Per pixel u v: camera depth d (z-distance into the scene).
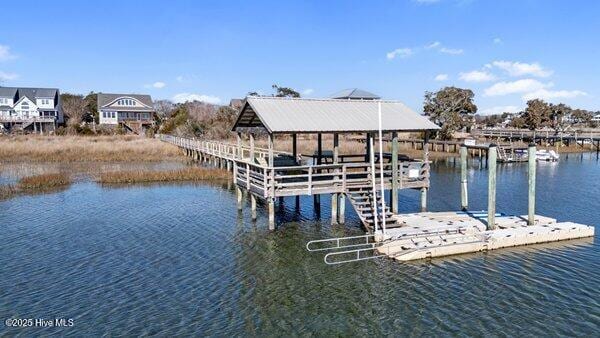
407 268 15.24
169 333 11.25
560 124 76.75
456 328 11.52
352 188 20.08
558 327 11.54
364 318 12.06
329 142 56.44
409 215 20.39
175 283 14.27
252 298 13.24
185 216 22.80
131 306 12.66
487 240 16.73
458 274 14.73
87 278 14.60
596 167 43.72
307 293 13.58
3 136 63.22
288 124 18.94
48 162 44.62
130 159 47.66
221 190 30.36
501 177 36.94
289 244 18.00
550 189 30.70
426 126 20.70
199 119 77.88
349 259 16.16
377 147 49.97
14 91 85.06
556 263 15.62
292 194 19.17
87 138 63.00
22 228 20.42
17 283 14.16
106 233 19.70
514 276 14.56
